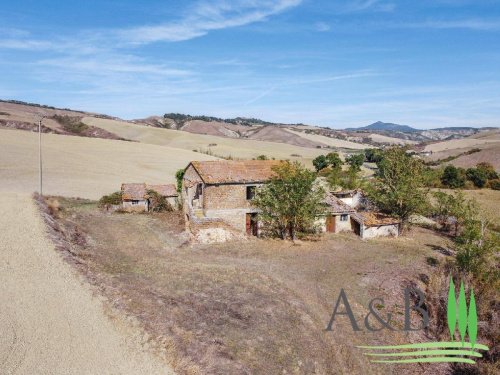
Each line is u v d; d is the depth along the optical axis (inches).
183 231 1502.2
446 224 1791.3
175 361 658.2
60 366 620.4
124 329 732.0
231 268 1119.6
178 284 977.5
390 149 1863.9
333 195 1771.7
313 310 918.4
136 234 1446.9
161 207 2003.0
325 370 728.3
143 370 633.6
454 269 1126.4
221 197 1443.2
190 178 1621.6
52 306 778.2
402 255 1342.3
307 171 1465.3
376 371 748.0
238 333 778.2
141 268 1074.1
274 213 1422.2
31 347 653.9
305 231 1528.1
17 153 3152.1
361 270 1179.3
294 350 761.0
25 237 1091.9
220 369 657.6
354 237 1537.9
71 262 994.7
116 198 2007.9
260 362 708.0
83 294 836.6
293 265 1189.7
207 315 829.8
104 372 620.4
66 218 1539.1
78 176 2775.6
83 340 689.0
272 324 828.6
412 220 1787.6
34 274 896.9
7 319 717.9
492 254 1127.0
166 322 774.5
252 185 1473.9
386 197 1674.5
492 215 1918.1
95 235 1392.7
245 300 914.7
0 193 1615.4
